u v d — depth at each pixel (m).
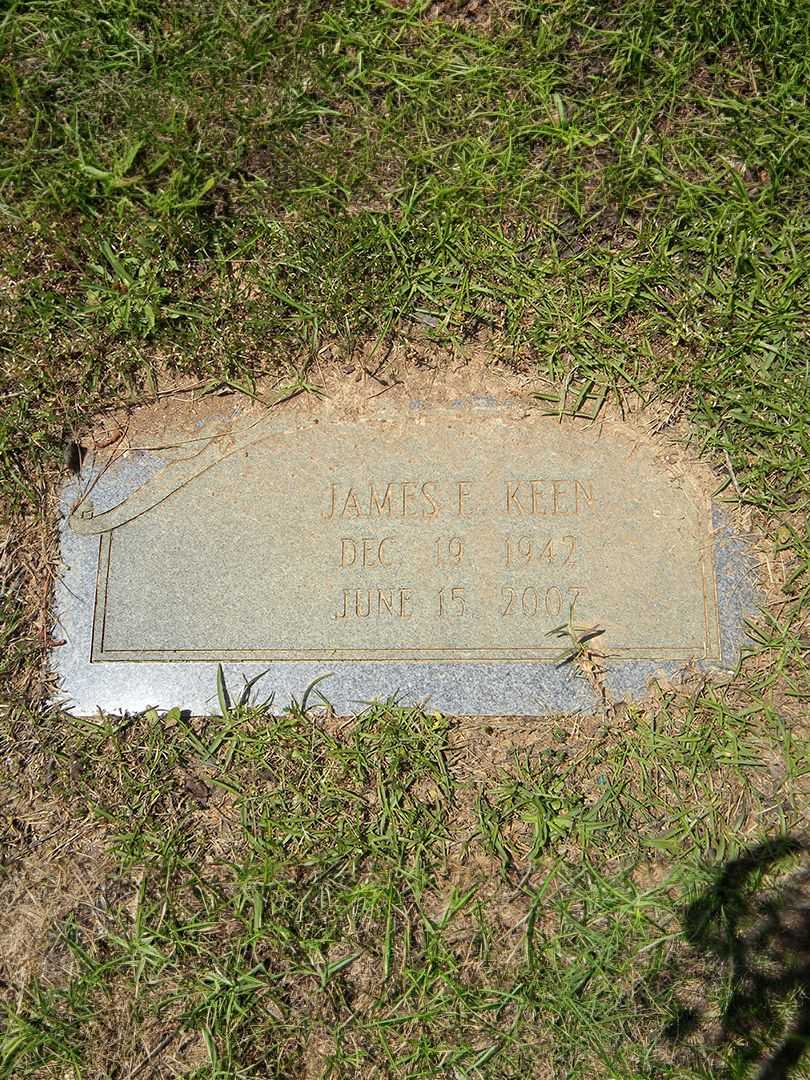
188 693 0.96
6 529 1.00
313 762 0.95
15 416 1.01
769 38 1.04
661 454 0.99
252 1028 0.91
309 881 0.93
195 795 0.95
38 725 0.96
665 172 1.03
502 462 0.98
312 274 1.02
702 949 0.92
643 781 0.94
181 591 0.97
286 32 1.05
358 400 1.00
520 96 1.04
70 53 1.05
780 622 0.96
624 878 0.92
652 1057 0.90
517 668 0.95
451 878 0.94
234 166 1.04
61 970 0.93
